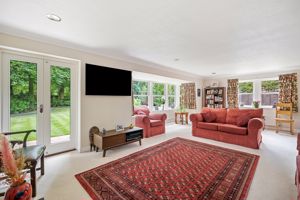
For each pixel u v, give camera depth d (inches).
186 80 244.4
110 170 90.0
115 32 90.4
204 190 70.6
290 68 191.8
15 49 94.2
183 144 138.9
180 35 94.6
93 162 101.6
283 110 189.3
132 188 72.6
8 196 44.9
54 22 78.6
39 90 109.6
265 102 220.7
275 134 177.9
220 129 147.9
